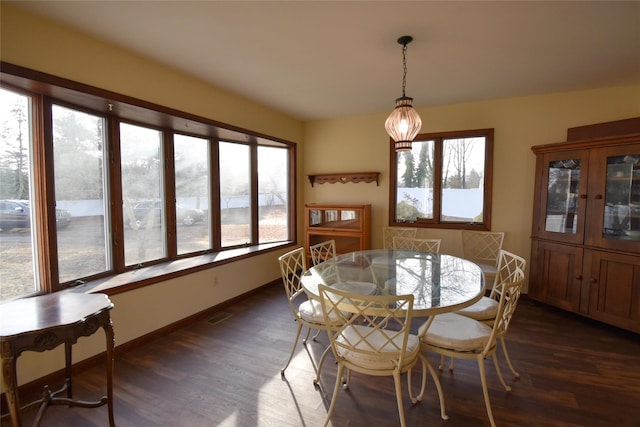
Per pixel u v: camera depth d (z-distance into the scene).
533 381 2.05
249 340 2.63
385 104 3.81
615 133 2.96
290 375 2.13
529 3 1.75
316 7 1.80
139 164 2.81
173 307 2.78
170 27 2.02
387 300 1.40
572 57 2.47
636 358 2.33
